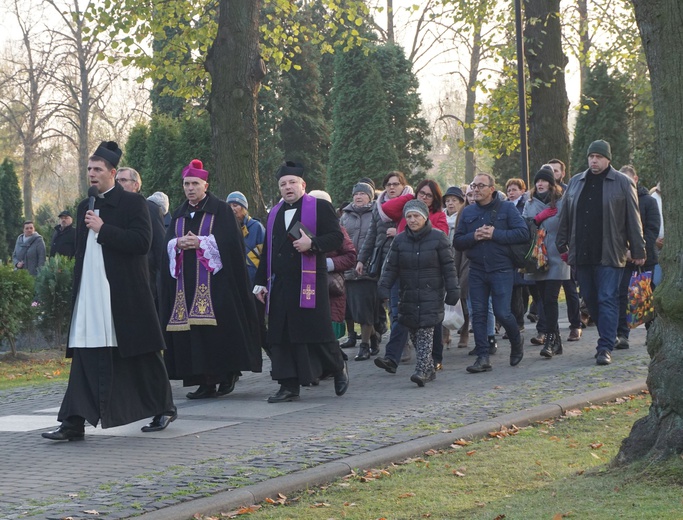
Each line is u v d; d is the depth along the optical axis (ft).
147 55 85.97
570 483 22.39
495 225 43.47
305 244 37.42
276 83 179.83
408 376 43.34
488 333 48.78
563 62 85.81
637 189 49.90
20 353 64.59
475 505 21.86
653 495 20.35
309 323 37.86
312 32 98.27
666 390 22.76
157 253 47.88
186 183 39.75
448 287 40.63
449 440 28.86
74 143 212.23
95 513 21.62
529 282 51.60
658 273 46.96
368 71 169.17
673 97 23.18
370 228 47.85
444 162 288.92
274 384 43.96
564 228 44.62
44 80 206.39
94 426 30.58
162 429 32.35
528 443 28.53
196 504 22.18
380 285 41.29
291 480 24.20
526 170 77.05
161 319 40.04
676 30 23.12
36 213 256.11
